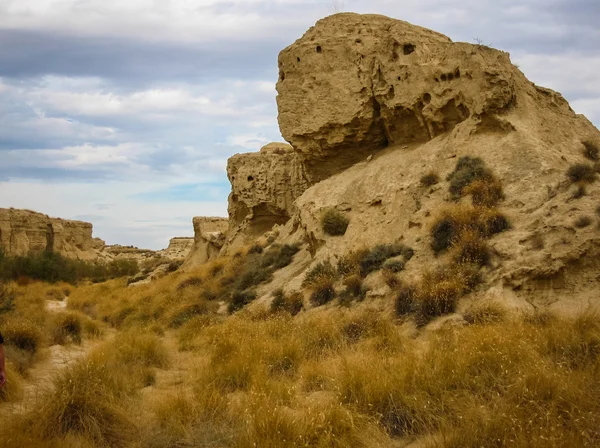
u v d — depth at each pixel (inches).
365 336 495.2
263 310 746.8
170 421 292.8
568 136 773.3
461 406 267.4
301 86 984.9
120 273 2906.0
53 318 771.4
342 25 977.5
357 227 792.3
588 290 530.0
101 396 315.0
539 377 272.8
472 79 770.2
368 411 288.7
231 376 393.4
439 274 578.2
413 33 893.2
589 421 231.1
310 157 1003.9
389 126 908.6
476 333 385.1
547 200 621.0
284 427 262.4
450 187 708.7
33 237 2842.0
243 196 1573.6
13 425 277.4
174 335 736.3
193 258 1822.1
